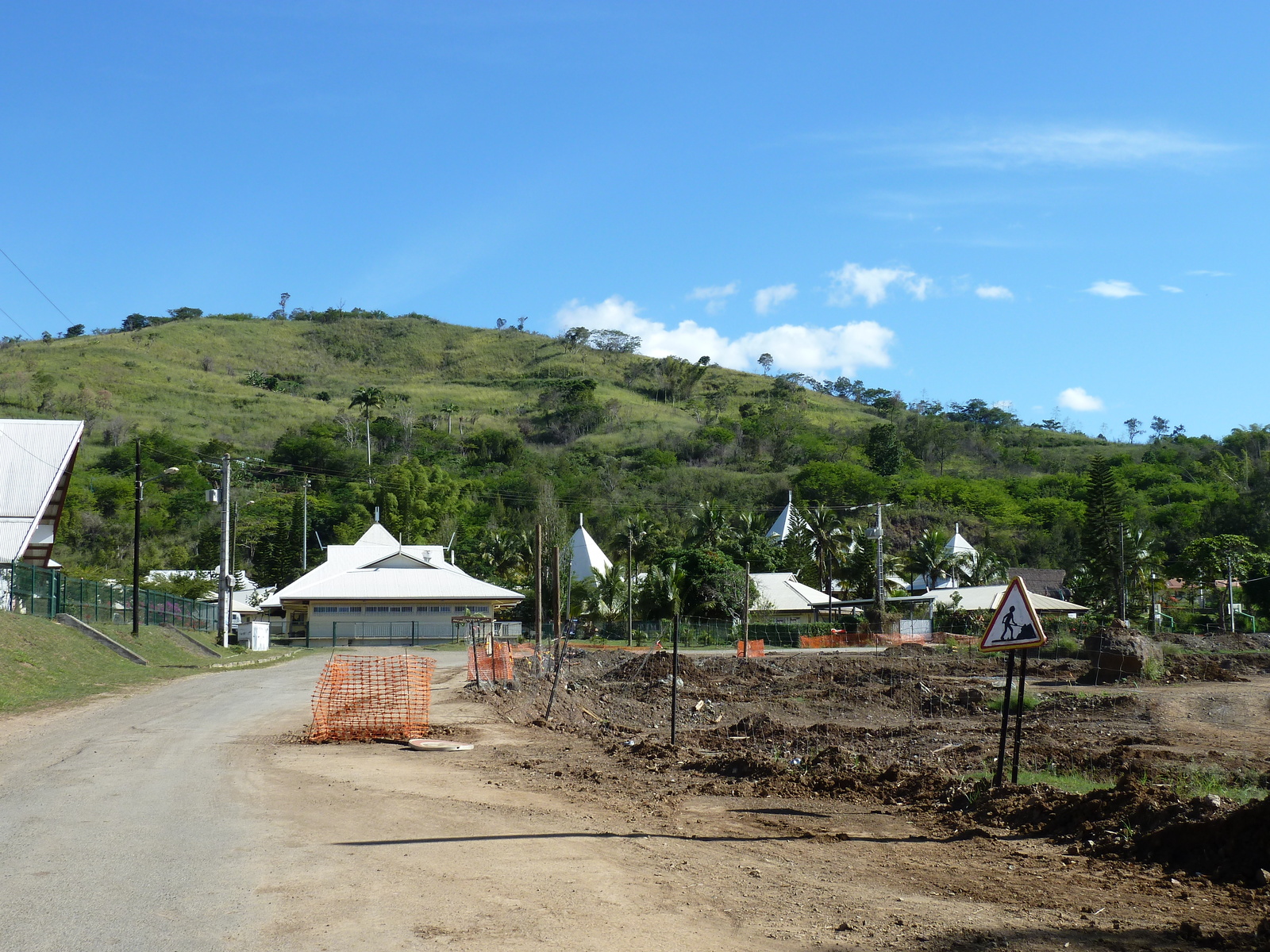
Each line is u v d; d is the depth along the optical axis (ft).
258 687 87.45
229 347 652.07
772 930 21.03
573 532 280.92
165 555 279.69
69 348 559.38
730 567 217.77
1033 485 427.74
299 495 301.84
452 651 172.45
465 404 556.10
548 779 41.68
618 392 619.67
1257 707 82.74
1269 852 24.34
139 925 21.12
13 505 138.82
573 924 21.33
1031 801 32.76
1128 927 20.94
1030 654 152.87
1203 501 370.94
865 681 112.57
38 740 52.44
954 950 19.60
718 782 40.88
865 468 439.22
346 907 22.52
